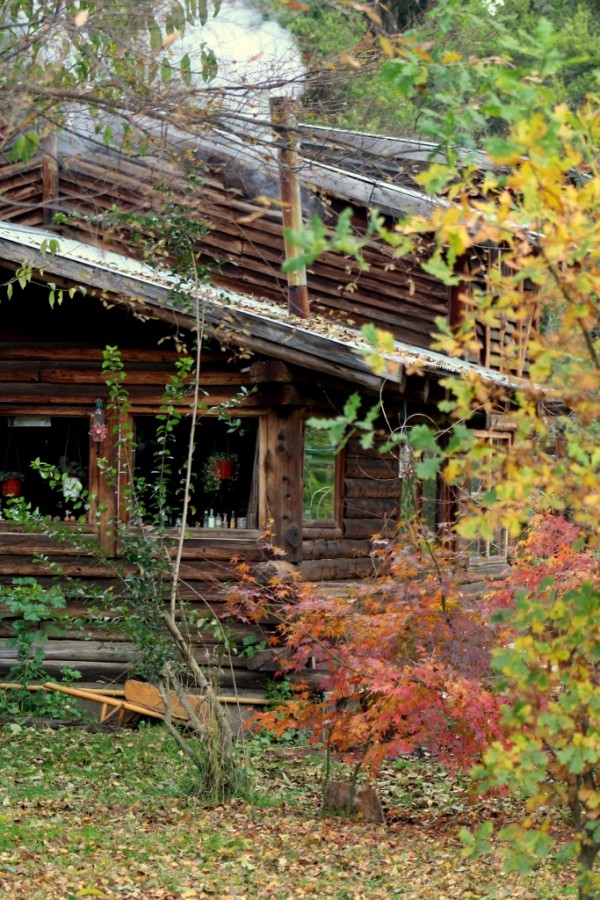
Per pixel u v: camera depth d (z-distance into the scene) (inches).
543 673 181.8
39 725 481.1
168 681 400.8
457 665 337.7
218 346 500.7
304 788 412.5
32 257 473.7
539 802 196.7
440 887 298.2
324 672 491.2
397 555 365.1
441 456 159.5
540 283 166.7
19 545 516.7
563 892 291.6
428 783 432.8
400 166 317.7
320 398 511.2
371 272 689.6
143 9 312.5
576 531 325.4
